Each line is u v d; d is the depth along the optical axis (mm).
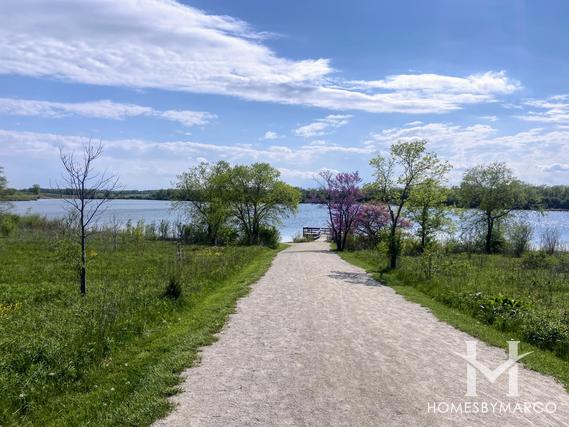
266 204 47250
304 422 6070
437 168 23031
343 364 8484
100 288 15148
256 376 7816
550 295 15250
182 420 6137
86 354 8328
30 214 47719
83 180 14406
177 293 13656
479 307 12914
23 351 8039
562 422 6250
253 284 18266
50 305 12641
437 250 22188
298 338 10289
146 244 34688
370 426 5977
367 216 39625
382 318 12438
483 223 43656
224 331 10883
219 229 45062
